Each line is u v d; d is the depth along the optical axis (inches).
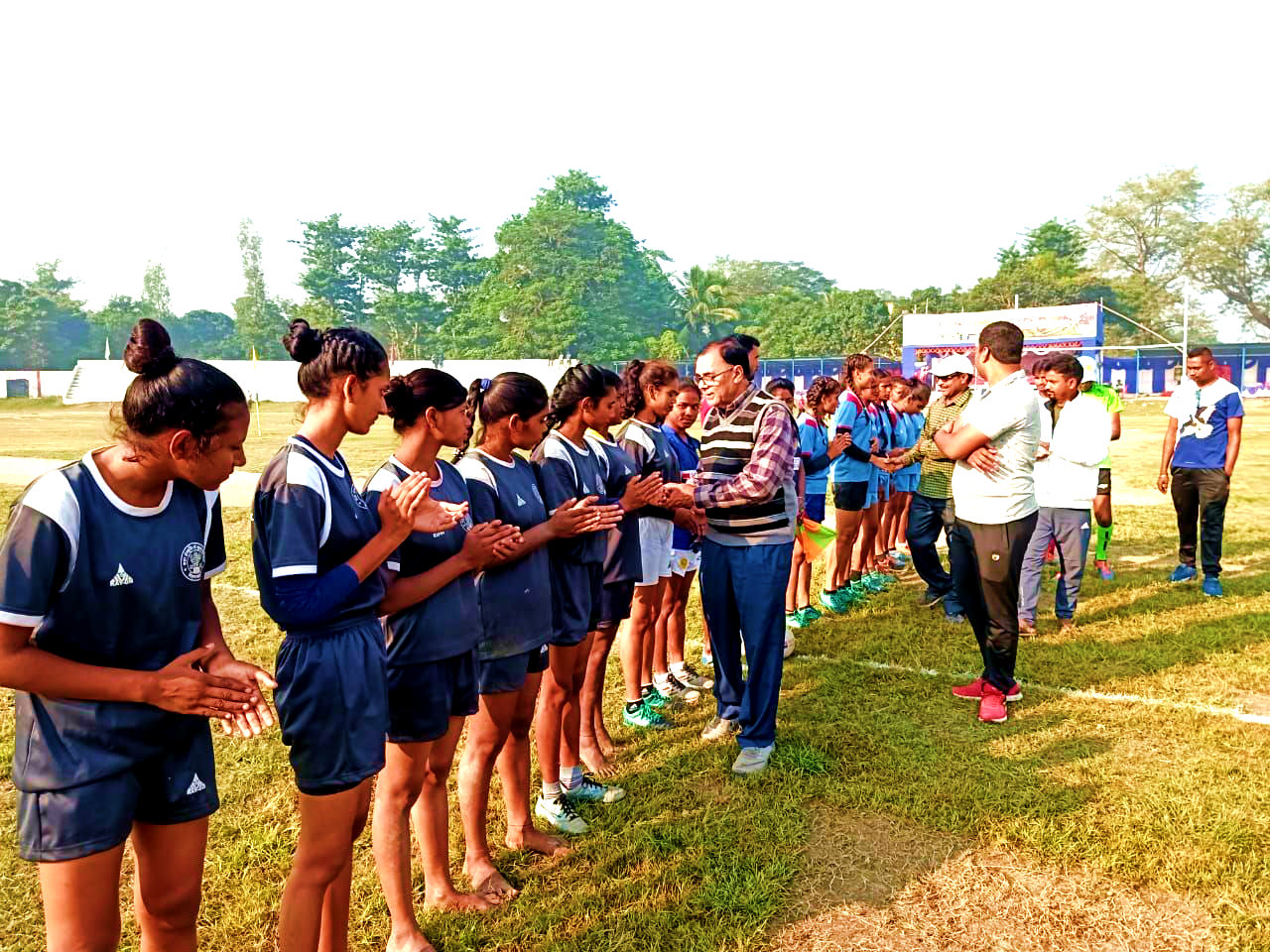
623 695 210.1
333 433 96.7
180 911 89.4
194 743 87.8
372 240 3287.4
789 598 267.3
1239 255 2486.5
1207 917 121.8
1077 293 2317.9
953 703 200.1
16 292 2970.0
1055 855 136.9
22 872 135.6
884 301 2623.0
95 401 2129.7
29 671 74.6
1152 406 1621.6
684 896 127.0
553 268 2930.6
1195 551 309.0
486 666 127.3
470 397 141.6
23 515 75.4
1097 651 234.1
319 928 98.3
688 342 3100.4
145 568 81.4
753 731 169.3
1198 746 174.7
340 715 94.3
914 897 127.6
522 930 119.9
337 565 95.3
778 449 162.9
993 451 186.1
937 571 280.8
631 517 171.2
